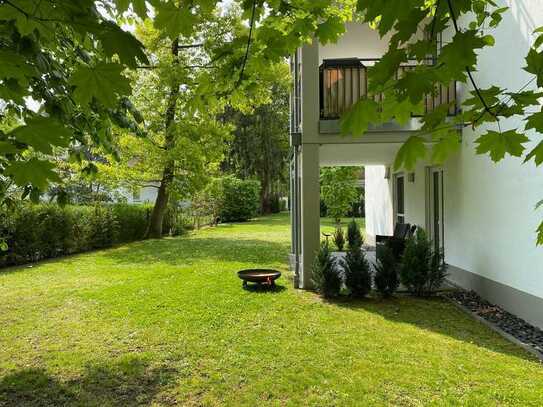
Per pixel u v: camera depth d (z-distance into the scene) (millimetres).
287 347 4559
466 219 7176
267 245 14227
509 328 5141
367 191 17547
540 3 4785
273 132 29062
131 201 27266
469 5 1369
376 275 6719
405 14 1297
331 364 4078
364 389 3555
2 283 8008
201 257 11422
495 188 6070
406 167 1688
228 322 5484
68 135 1325
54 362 4234
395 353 4340
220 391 3596
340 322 5457
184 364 4160
